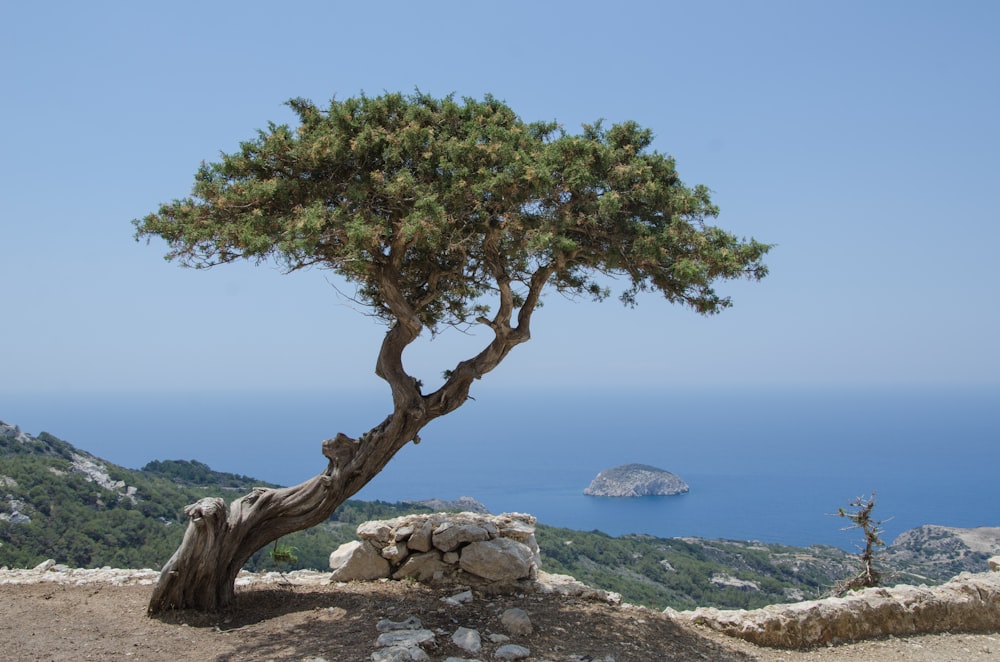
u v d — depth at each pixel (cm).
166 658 671
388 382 918
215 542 840
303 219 745
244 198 828
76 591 925
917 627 973
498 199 817
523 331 952
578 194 839
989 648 917
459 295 1065
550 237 770
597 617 868
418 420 920
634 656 746
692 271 770
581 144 837
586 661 704
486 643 733
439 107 920
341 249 786
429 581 966
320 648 693
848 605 948
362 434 961
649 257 812
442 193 805
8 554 2002
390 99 884
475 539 980
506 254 888
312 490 920
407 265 942
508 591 935
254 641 727
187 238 812
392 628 755
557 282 1055
